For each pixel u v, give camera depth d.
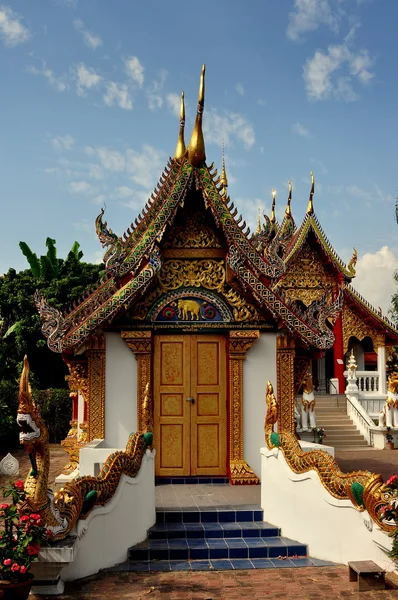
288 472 10.34
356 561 8.64
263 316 13.53
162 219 12.81
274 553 9.74
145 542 10.02
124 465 9.71
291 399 13.39
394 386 27.11
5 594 7.05
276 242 13.25
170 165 15.20
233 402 13.31
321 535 9.68
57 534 7.89
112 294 13.02
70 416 29.28
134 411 13.17
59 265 37.66
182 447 13.29
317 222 33.34
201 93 12.73
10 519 7.33
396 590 8.26
